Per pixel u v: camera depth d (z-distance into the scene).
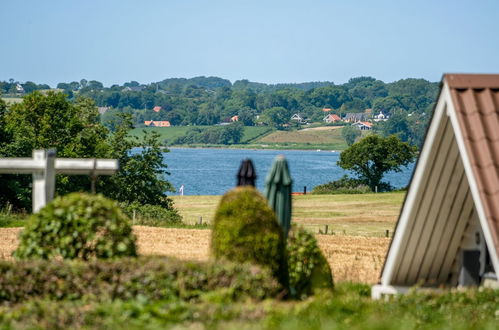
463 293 24.48
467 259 26.91
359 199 143.38
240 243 25.00
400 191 164.50
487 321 20.77
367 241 61.69
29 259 26.02
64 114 106.31
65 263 23.94
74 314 20.55
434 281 28.25
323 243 59.62
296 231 28.56
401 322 20.55
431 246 26.97
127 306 21.36
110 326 19.62
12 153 95.62
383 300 25.58
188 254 48.88
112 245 26.41
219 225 25.31
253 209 25.31
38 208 32.88
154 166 108.31
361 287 31.27
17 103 107.06
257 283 23.59
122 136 108.00
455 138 23.44
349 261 47.91
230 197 25.61
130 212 84.81
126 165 106.50
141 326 19.56
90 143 106.88
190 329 19.14
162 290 23.08
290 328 18.97
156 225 75.44
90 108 121.19
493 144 20.91
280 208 27.30
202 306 21.30
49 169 33.12
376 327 19.14
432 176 24.62
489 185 20.27
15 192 88.44
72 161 34.44
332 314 22.14
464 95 22.00
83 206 26.84
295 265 27.66
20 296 23.09
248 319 20.48
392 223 103.81
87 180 102.44
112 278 23.42
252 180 27.14
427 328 20.11
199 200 150.12
